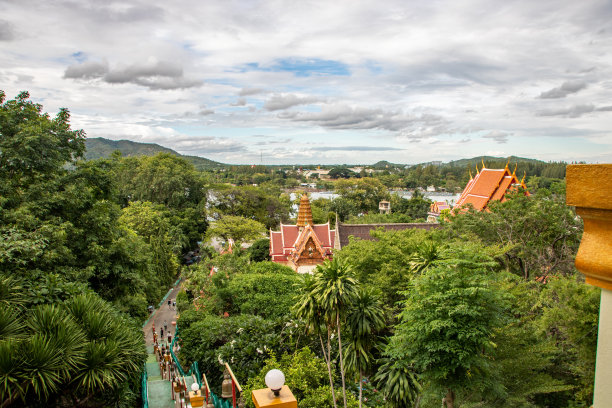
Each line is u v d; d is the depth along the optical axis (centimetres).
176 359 3069
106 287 3300
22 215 2464
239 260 4759
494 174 5478
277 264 4700
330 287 1953
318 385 2352
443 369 1641
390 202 12169
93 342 1758
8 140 2791
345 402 2023
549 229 3306
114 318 2127
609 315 331
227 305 3962
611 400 329
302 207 5888
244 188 10262
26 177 3006
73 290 2098
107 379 1673
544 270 3306
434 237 3703
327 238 5903
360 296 2070
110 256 3322
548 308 2052
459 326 1602
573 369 1980
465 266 1727
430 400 2008
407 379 1945
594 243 336
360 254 3397
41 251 2205
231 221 8475
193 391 1914
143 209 7100
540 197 3381
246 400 2161
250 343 2819
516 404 1891
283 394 760
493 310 1691
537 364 1919
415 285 1828
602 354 337
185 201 9375
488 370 1677
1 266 2058
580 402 1908
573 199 341
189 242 8669
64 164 3316
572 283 1934
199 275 4444
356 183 12812
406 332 1750
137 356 2048
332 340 2714
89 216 3162
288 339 2927
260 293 3734
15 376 1488
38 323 1703
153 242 6256
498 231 3459
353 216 10519
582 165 338
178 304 4506
